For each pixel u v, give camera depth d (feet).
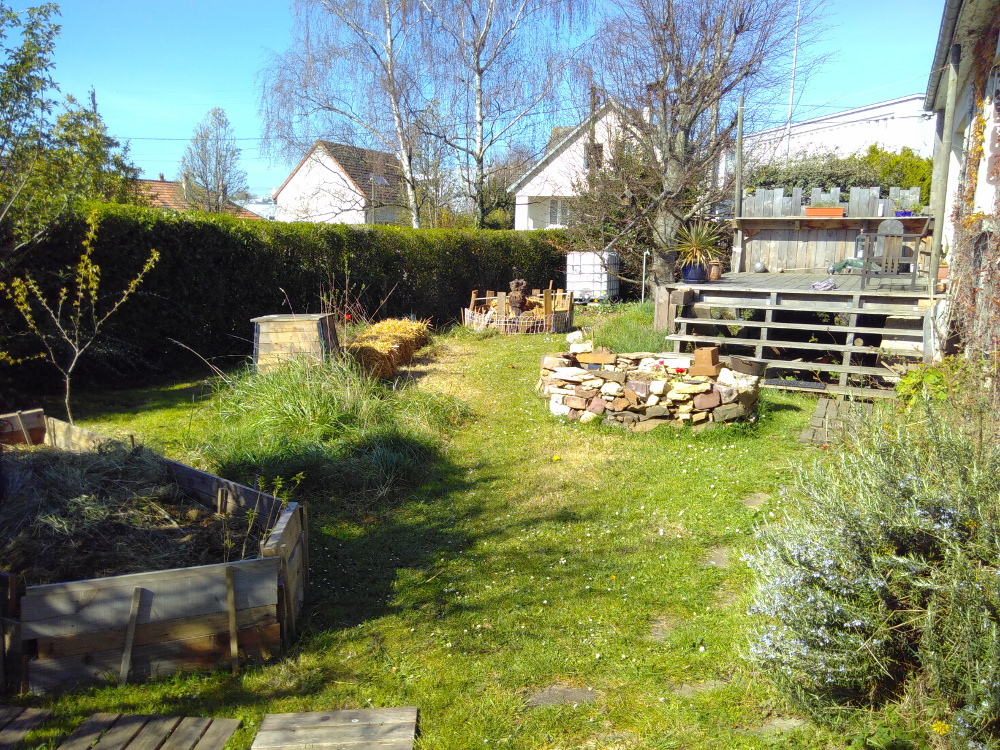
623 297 60.85
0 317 23.08
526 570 13.17
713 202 51.65
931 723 8.04
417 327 35.14
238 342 33.42
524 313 43.55
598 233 56.44
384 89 59.57
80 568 11.05
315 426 19.36
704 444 20.61
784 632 8.87
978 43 25.43
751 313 33.37
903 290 26.86
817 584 8.95
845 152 77.46
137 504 12.96
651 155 51.16
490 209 72.84
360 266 41.29
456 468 18.97
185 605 9.76
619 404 22.38
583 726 8.79
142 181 53.78
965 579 8.02
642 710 9.07
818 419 22.44
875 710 8.52
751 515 15.31
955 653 7.88
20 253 23.47
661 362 23.72
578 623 11.27
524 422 23.04
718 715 8.87
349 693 9.52
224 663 10.01
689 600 11.87
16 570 10.85
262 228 34.76
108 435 17.71
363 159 67.62
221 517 13.39
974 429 11.17
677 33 48.34
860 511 9.23
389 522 15.48
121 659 9.60
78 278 22.76
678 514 15.66
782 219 39.29
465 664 10.19
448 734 8.67
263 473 16.39
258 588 10.08
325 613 11.64
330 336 25.43
